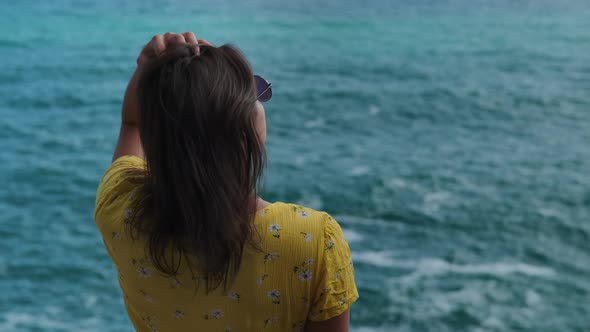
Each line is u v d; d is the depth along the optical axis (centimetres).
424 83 4588
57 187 2561
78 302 1752
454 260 1991
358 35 6794
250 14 7894
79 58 5312
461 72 4997
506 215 2333
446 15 8169
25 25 6706
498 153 3044
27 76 4628
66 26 6775
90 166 2833
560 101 4081
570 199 2486
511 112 3847
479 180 2664
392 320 1661
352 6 8812
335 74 4894
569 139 3291
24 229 2164
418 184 2605
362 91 4312
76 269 1909
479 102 4072
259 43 6156
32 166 2789
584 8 8562
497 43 6294
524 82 4622
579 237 2181
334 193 2508
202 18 7512
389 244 2086
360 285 1803
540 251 2073
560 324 1688
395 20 7750
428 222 2262
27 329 1619
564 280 1906
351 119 3647
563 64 5306
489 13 8294
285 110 3772
